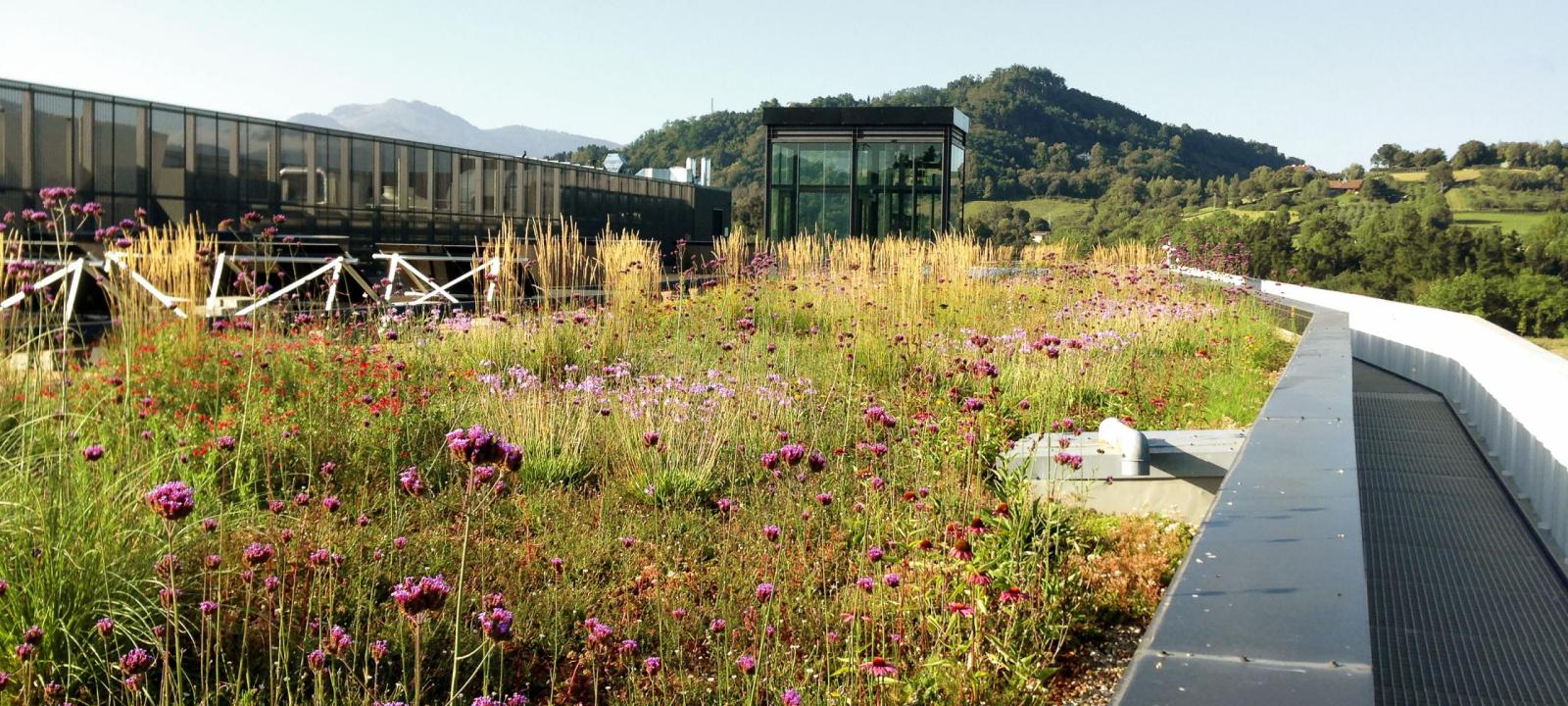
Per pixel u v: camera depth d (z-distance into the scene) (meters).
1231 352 10.73
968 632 3.72
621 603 4.50
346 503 5.51
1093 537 4.91
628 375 8.25
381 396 6.78
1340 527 2.92
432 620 4.08
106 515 3.92
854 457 6.33
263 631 3.90
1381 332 12.55
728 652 3.80
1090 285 14.01
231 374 7.02
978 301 12.48
